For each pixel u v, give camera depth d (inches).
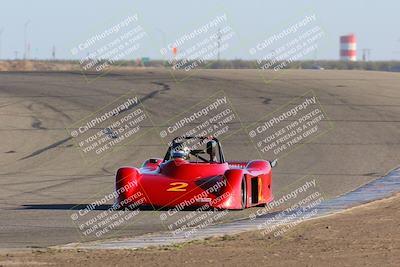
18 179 2276.1
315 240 1254.9
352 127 3294.8
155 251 1159.6
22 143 3046.3
